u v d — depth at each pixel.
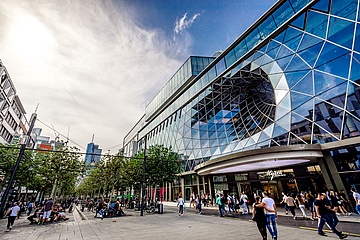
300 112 16.66
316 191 16.39
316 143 14.95
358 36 13.81
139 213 19.94
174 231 9.55
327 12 16.27
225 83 27.38
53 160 19.62
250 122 24.05
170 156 22.73
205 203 24.95
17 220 17.27
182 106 37.06
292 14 19.17
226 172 23.34
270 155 15.04
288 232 8.53
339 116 13.94
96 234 9.23
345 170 13.37
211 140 28.72
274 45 20.59
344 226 9.24
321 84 15.56
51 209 14.60
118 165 24.30
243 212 16.23
